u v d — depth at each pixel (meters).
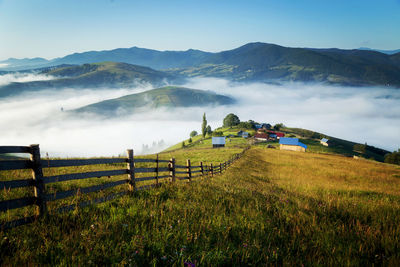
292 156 53.84
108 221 4.33
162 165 20.50
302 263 3.47
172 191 7.69
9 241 3.35
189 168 11.62
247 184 13.70
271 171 27.52
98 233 3.69
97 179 9.88
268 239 4.25
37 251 3.22
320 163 41.38
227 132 165.25
